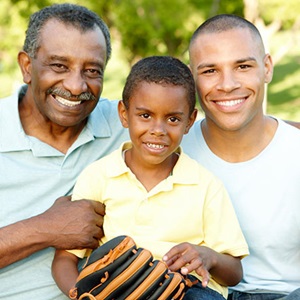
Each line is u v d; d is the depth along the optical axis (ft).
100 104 11.41
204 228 9.55
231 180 10.43
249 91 10.09
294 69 55.16
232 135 10.34
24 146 10.50
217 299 8.96
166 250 9.16
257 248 10.30
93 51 10.23
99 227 9.82
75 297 8.47
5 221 10.34
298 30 37.06
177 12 32.32
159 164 9.64
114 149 11.03
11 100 10.88
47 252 10.30
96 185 9.87
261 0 31.68
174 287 8.24
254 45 10.15
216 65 10.06
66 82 10.09
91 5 32.17
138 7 32.30
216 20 10.30
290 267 10.41
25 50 10.59
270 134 10.55
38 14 10.50
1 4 30.86
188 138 10.91
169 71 9.19
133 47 34.12
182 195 9.45
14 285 10.22
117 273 8.07
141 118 9.22
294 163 10.36
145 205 9.42
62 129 10.66
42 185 10.46
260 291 10.25
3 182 10.37
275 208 10.26
